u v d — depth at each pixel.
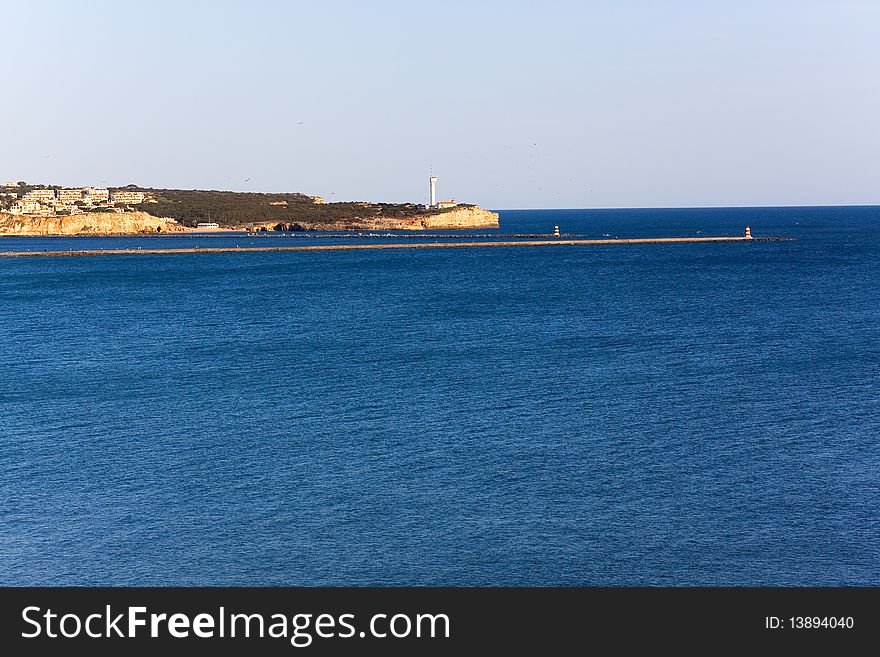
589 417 52.12
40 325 92.94
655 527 37.19
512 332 84.81
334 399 57.09
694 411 53.25
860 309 100.19
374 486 41.41
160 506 39.41
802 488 40.97
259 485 41.69
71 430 50.44
